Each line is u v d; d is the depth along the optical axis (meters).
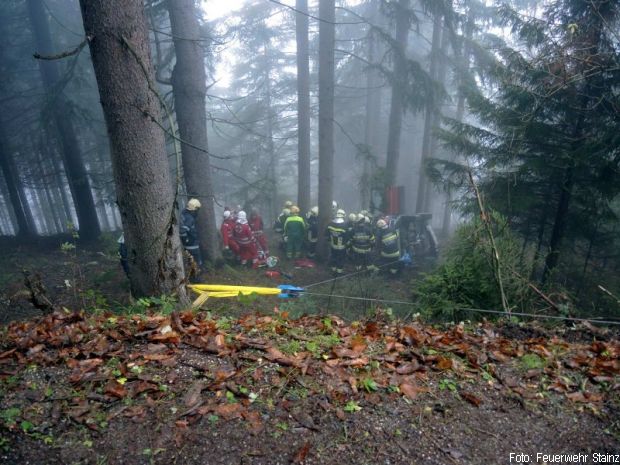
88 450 1.71
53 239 12.64
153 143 3.79
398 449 1.86
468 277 5.01
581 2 5.98
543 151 6.86
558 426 2.11
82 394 2.07
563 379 2.56
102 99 3.61
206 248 8.82
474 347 3.12
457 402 2.26
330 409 2.08
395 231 9.77
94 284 7.19
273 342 2.83
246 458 1.74
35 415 1.89
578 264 7.71
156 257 3.98
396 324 3.83
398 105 12.14
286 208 12.07
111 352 2.51
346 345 2.87
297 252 10.95
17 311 6.01
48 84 12.54
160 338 2.67
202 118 8.23
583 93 6.08
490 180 7.51
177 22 7.62
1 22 13.60
